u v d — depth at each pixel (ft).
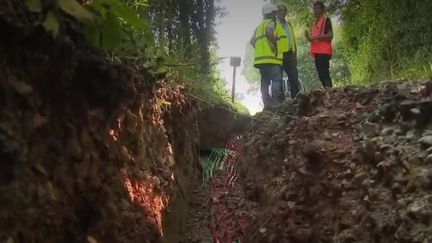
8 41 5.87
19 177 5.75
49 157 6.56
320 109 16.34
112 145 8.82
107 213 8.08
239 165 20.89
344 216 11.44
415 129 10.92
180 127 16.22
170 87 14.96
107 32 7.55
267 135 19.38
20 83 5.98
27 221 5.85
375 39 25.16
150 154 11.80
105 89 7.79
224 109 22.41
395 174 9.98
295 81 25.04
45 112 6.55
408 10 22.48
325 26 24.00
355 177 11.73
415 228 8.54
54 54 6.59
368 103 14.56
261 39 23.79
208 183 19.54
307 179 13.93
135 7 13.26
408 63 20.31
